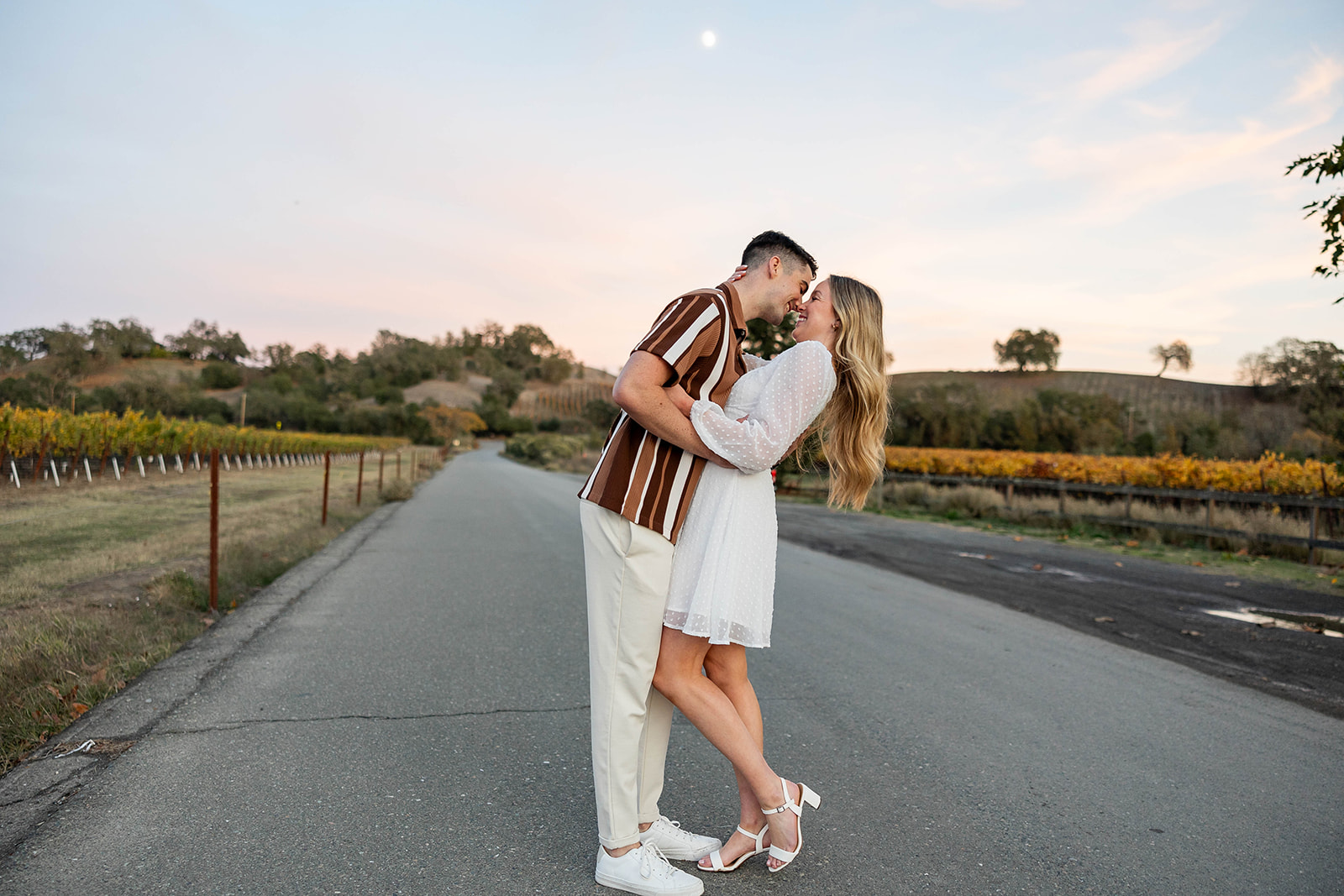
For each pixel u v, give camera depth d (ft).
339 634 14.06
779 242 6.48
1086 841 6.92
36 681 10.13
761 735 6.71
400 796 7.41
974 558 27.20
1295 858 6.66
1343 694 11.76
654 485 5.98
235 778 7.70
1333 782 8.39
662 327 5.83
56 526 25.11
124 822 6.66
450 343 655.35
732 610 6.03
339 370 488.85
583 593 19.04
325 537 28.45
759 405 6.04
